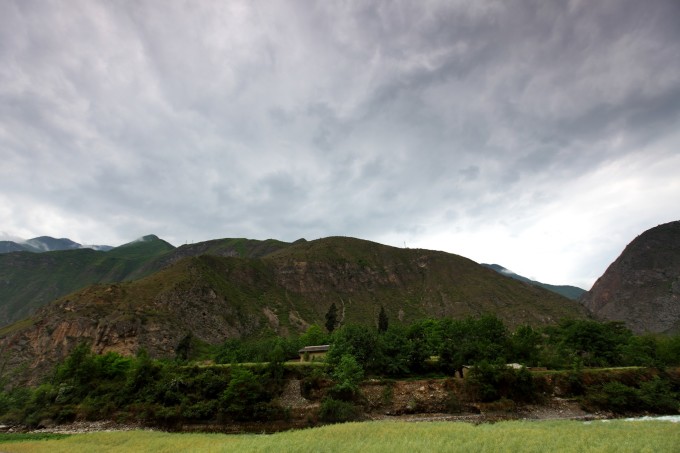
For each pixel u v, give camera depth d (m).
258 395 60.84
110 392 69.25
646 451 26.80
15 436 56.97
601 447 28.22
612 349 87.12
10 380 105.50
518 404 63.81
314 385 65.44
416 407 62.81
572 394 66.94
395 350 75.56
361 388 65.88
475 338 84.31
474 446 30.44
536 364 81.50
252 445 35.59
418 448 30.83
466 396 64.94
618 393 64.19
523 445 30.36
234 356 85.44
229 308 166.00
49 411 67.19
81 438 50.16
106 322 123.50
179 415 60.34
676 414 61.75
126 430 58.56
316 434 40.97
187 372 69.19
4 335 128.38
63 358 112.75
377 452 30.30
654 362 76.88
